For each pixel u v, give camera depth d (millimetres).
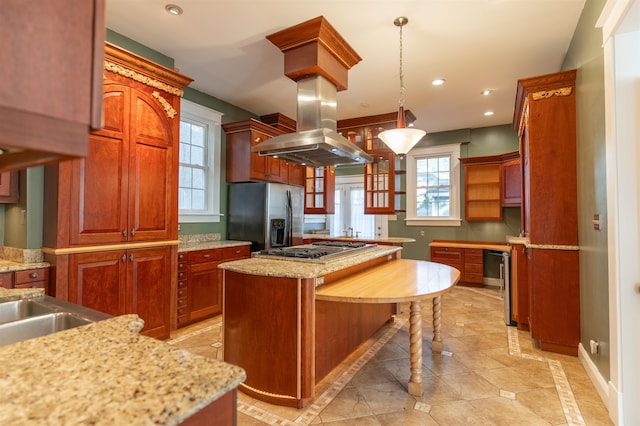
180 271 3393
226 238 4625
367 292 2031
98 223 2613
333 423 1873
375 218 6723
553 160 2840
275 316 2049
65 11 492
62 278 2426
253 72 3680
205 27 2795
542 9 2506
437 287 2148
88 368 745
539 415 1944
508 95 4238
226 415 727
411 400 2104
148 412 578
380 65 3406
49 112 470
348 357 2750
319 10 2529
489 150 5660
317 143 2561
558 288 2816
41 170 2531
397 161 5715
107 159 2662
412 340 2180
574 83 2764
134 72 2812
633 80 1862
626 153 1871
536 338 2896
